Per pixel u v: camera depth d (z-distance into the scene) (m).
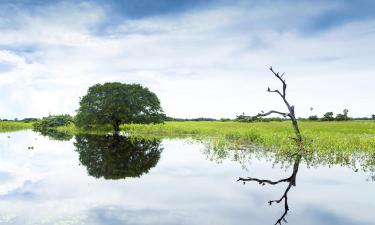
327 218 9.09
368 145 21.97
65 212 9.53
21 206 10.12
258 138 27.61
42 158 20.30
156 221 8.80
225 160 18.70
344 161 18.14
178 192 11.73
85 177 14.39
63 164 17.97
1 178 14.31
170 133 41.25
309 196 11.28
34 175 14.94
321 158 19.02
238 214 9.39
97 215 9.27
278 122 62.03
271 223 8.70
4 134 45.47
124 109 44.53
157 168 16.44
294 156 19.86
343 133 30.58
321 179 13.85
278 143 23.95
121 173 15.23
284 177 14.23
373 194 11.48
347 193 11.64
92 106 46.09
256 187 12.48
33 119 108.19
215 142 26.52
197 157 20.03
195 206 10.11
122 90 45.59
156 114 47.88
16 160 19.56
